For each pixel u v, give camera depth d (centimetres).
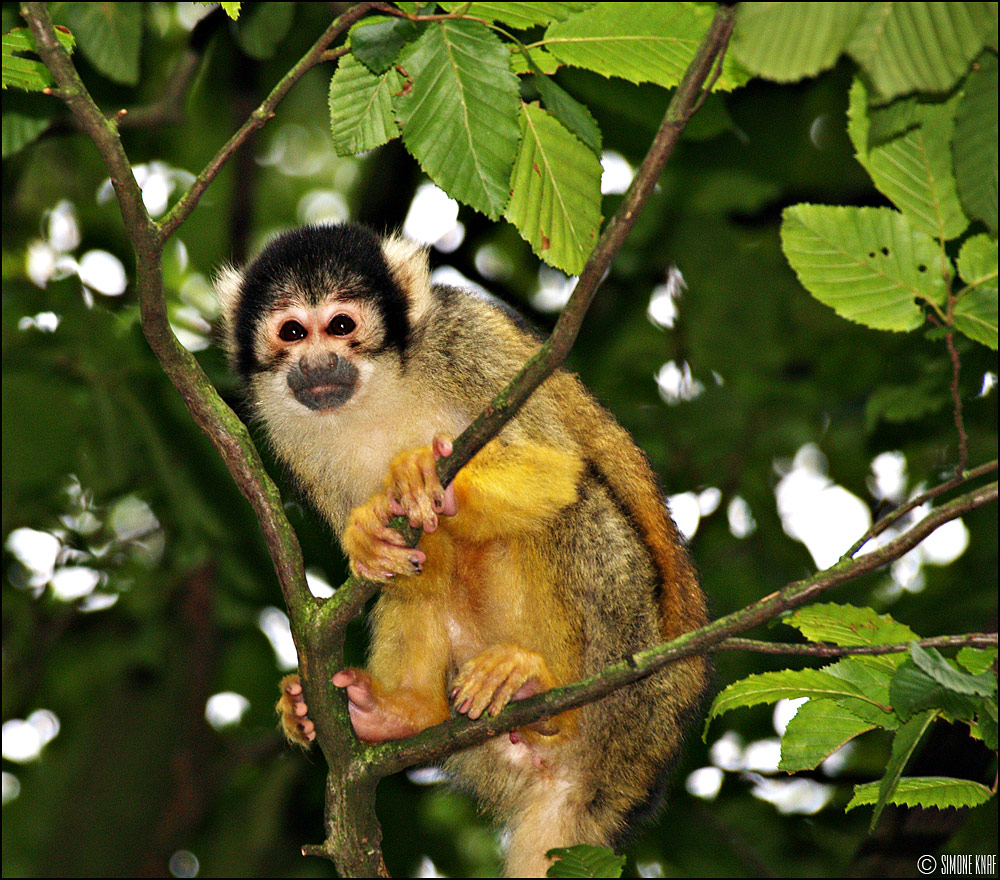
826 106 1490
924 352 1255
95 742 1441
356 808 681
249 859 1443
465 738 675
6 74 638
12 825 1547
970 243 629
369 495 970
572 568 902
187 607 1468
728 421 1666
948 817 1072
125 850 1355
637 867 1423
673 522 972
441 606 904
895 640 650
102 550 1577
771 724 1459
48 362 1366
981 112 543
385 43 599
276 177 2136
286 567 683
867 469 1730
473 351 934
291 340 948
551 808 892
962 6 466
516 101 618
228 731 1708
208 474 1373
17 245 1678
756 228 1666
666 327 1727
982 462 1478
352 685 818
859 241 641
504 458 841
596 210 706
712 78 570
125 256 1681
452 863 1586
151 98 1667
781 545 1617
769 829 1468
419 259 971
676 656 625
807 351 1673
